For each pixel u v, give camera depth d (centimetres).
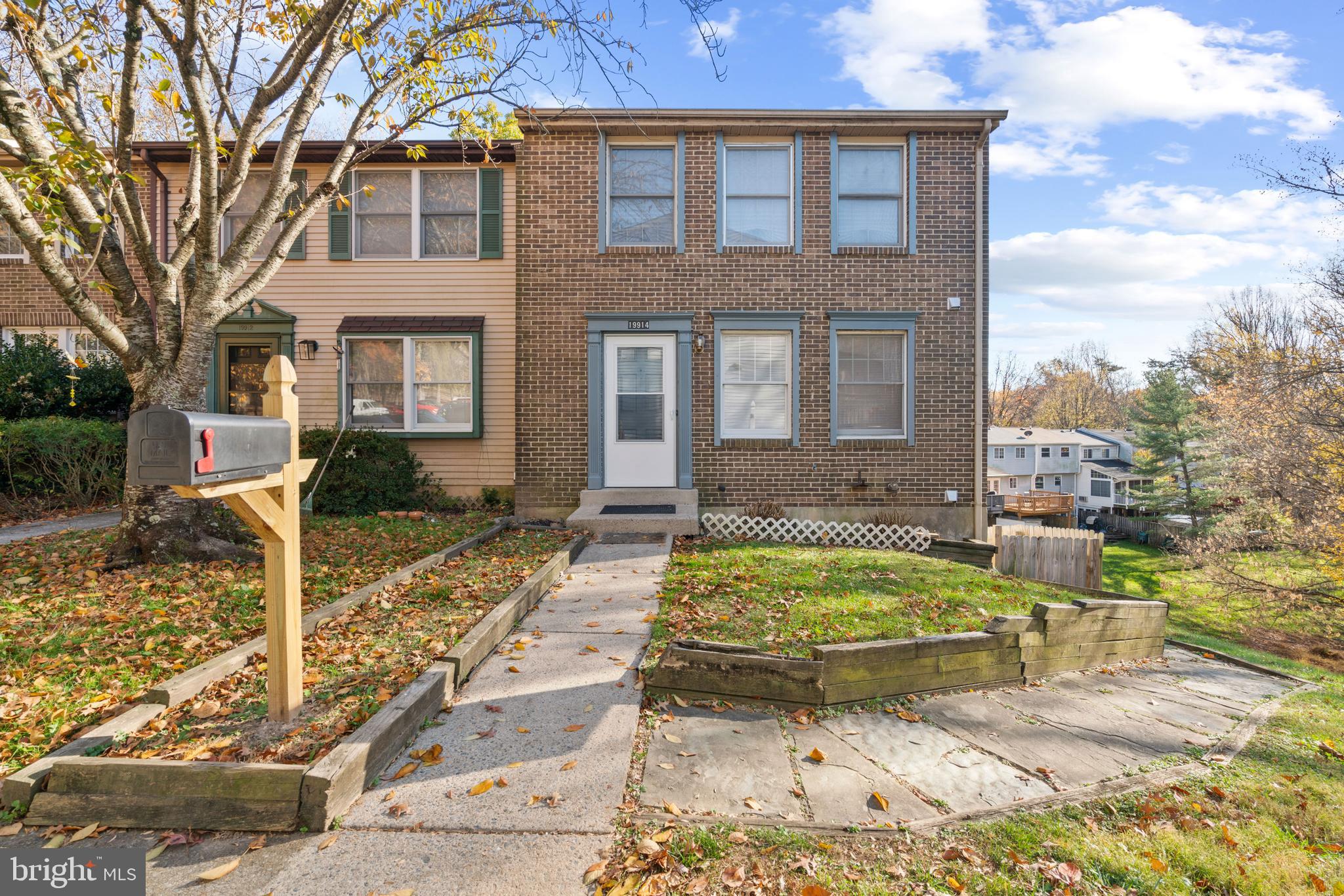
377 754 320
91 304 612
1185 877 283
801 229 1062
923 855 283
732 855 273
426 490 1129
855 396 1083
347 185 1145
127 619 502
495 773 326
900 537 1021
